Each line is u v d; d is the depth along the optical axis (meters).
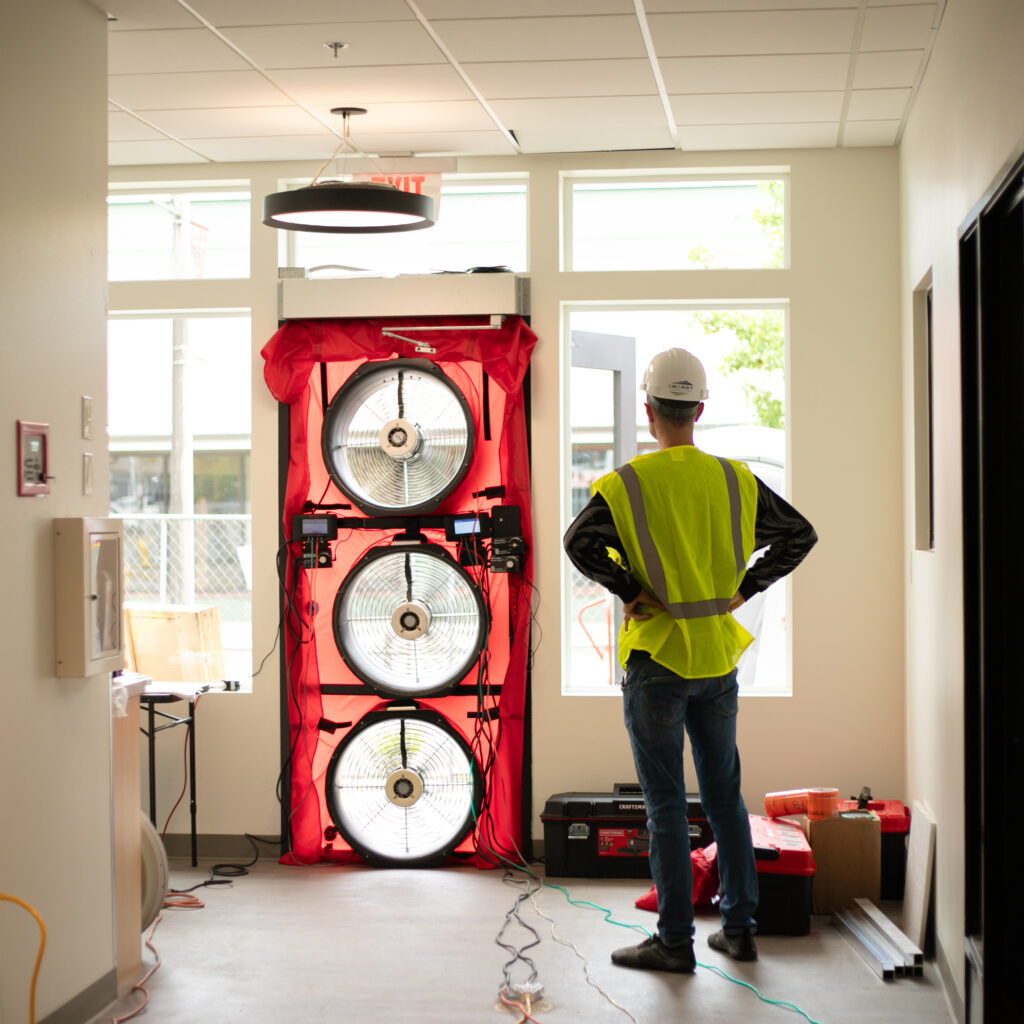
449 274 4.93
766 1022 3.23
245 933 4.03
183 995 3.48
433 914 4.23
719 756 3.61
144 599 5.83
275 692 5.10
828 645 4.90
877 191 4.92
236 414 8.08
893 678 4.86
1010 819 2.91
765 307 5.10
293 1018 3.29
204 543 6.64
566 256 5.20
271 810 5.09
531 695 5.01
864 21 3.56
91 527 3.19
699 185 5.18
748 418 5.84
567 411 5.16
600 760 4.97
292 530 5.00
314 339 5.00
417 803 4.89
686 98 4.30
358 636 4.96
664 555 3.43
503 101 4.34
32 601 3.04
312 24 3.58
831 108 4.41
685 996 3.41
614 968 3.64
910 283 4.52
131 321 5.38
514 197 5.22
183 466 6.87
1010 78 2.61
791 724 4.91
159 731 5.05
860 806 4.41
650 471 3.46
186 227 5.39
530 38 3.71
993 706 2.95
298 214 4.19
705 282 4.97
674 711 3.49
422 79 4.09
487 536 4.92
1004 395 2.94
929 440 4.50
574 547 3.42
